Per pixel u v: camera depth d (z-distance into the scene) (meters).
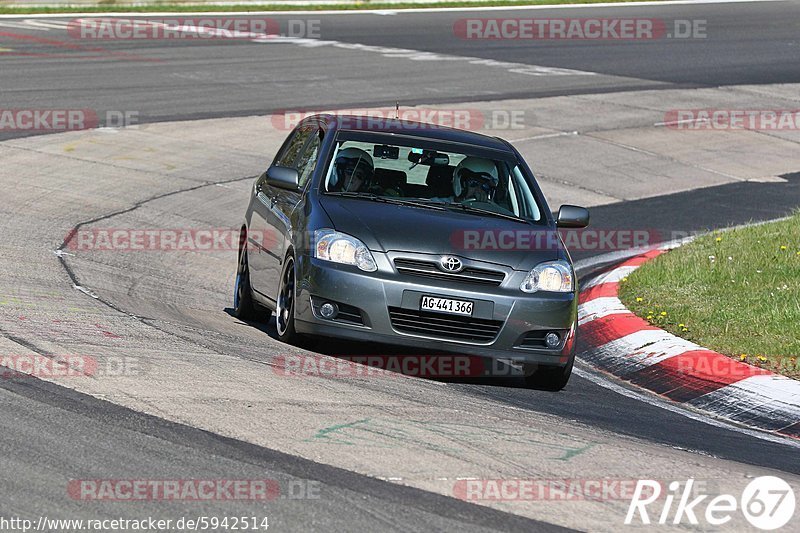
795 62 83.38
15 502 13.89
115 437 16.33
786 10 110.12
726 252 35.09
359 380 21.09
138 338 22.25
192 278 32.38
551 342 22.91
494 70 73.31
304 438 17.06
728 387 23.69
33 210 37.03
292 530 13.70
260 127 53.41
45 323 22.52
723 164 55.66
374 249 22.59
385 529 13.95
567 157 54.00
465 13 100.50
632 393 23.88
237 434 16.95
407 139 26.22
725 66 80.31
